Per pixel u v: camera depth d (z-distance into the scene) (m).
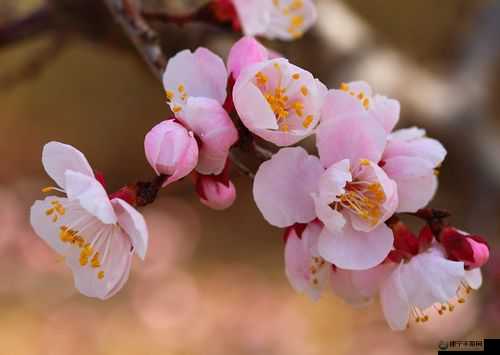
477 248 0.26
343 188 0.26
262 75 0.26
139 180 0.26
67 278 0.78
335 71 0.55
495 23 0.63
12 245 0.80
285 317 0.77
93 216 0.26
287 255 0.27
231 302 0.82
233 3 0.33
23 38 0.46
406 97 0.58
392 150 0.27
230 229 1.01
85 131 1.18
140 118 1.18
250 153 0.27
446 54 0.78
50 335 0.72
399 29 1.12
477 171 0.60
